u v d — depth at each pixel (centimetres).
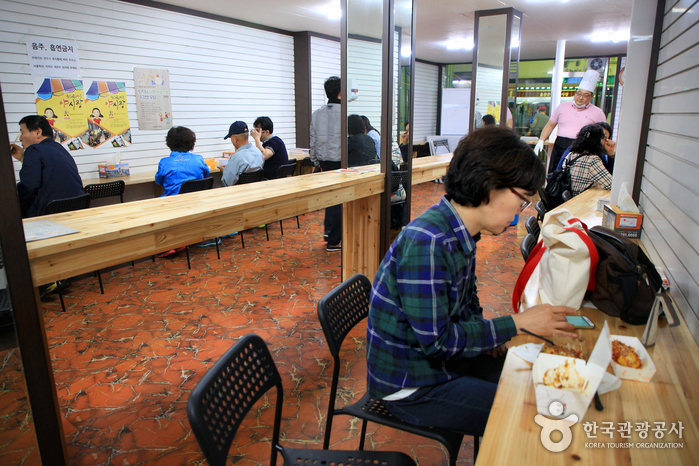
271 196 242
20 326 140
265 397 233
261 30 681
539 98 1180
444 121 1113
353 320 163
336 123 442
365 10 324
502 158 111
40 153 354
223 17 621
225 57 634
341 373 255
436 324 115
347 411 146
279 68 724
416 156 1041
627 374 113
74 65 470
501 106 631
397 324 124
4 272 134
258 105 698
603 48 963
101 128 502
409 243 117
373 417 140
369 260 357
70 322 314
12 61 424
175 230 192
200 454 194
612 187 290
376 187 335
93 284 385
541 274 173
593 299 158
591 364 99
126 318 321
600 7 602
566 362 101
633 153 280
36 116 363
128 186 520
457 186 117
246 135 501
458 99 1090
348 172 341
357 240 359
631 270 150
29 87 438
